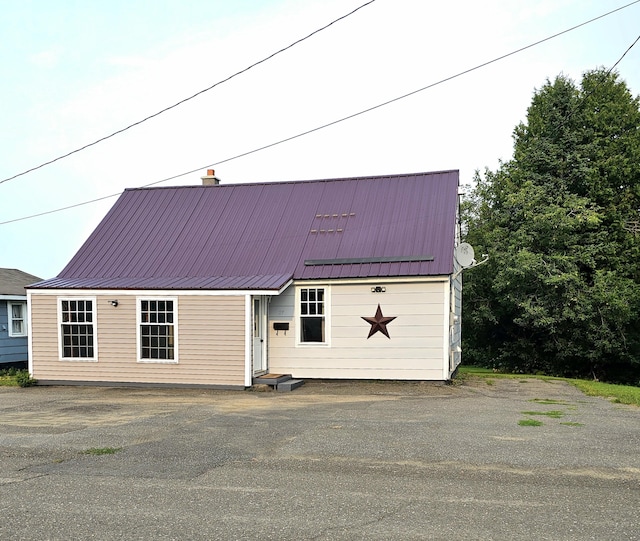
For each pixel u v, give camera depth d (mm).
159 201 20219
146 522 5238
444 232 16453
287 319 16469
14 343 23016
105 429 9758
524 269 22703
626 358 24359
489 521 5168
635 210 26328
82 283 16531
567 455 7527
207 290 15312
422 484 6332
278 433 9219
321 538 4816
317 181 19688
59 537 4910
